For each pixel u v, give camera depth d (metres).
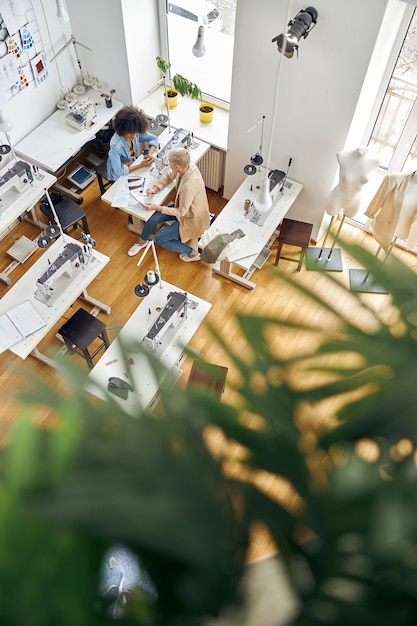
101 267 5.38
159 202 5.88
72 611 0.28
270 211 5.89
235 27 5.12
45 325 5.01
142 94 6.84
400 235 5.68
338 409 0.38
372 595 0.33
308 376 0.39
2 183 5.55
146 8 6.07
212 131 6.52
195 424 0.37
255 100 5.61
